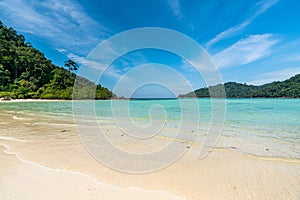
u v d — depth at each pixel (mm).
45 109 21453
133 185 3375
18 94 50500
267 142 6852
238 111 19047
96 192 3072
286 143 6719
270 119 13281
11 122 10914
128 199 2891
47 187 3199
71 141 6574
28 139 6785
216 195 3102
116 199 2877
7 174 3711
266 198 3043
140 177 3727
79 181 3467
